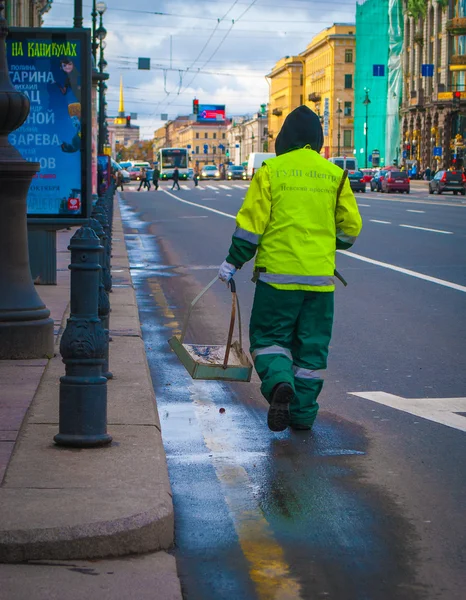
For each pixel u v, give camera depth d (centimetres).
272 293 570
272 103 17438
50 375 690
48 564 381
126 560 389
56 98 1028
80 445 504
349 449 562
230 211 3762
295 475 512
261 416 645
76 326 509
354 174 6588
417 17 9738
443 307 1148
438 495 480
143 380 680
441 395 704
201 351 608
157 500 418
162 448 513
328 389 726
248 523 440
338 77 13088
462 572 387
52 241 1221
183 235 2469
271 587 372
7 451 499
